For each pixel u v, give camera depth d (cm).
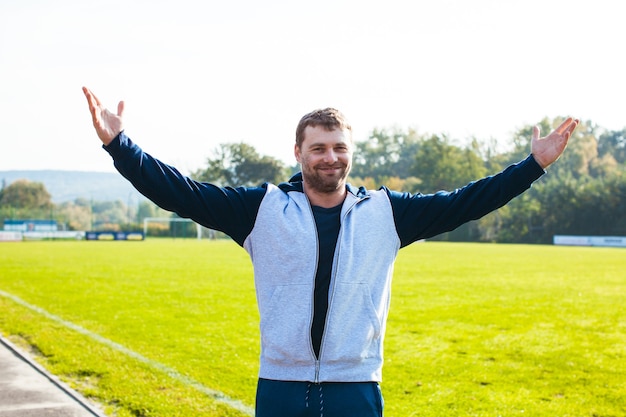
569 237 6400
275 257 302
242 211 309
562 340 1066
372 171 11912
